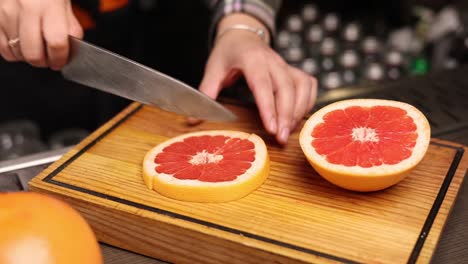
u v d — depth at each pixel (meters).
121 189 0.60
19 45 0.69
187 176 0.59
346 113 0.62
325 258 0.53
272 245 0.54
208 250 0.56
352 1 1.27
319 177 0.61
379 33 1.21
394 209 0.57
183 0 1.25
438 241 0.57
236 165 0.60
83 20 0.94
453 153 0.64
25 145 1.04
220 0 0.79
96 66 0.66
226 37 0.74
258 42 0.73
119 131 0.69
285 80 0.68
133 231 0.58
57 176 0.62
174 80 0.64
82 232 0.45
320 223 0.56
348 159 0.57
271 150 0.65
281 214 0.57
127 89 0.66
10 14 0.68
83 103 1.21
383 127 0.60
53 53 0.66
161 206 0.58
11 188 0.64
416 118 0.60
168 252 0.58
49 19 0.66
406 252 0.53
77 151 0.65
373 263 0.52
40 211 0.45
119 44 1.00
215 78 0.72
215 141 0.64
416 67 1.07
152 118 0.71
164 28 1.28
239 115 0.71
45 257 0.43
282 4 1.24
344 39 1.14
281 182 0.61
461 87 0.82
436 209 0.57
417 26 1.15
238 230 0.55
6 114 1.21
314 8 1.20
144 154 0.65
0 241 0.43
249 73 0.69
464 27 1.04
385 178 0.56
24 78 1.18
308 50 1.14
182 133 0.69
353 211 0.57
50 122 1.23
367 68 1.07
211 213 0.57
